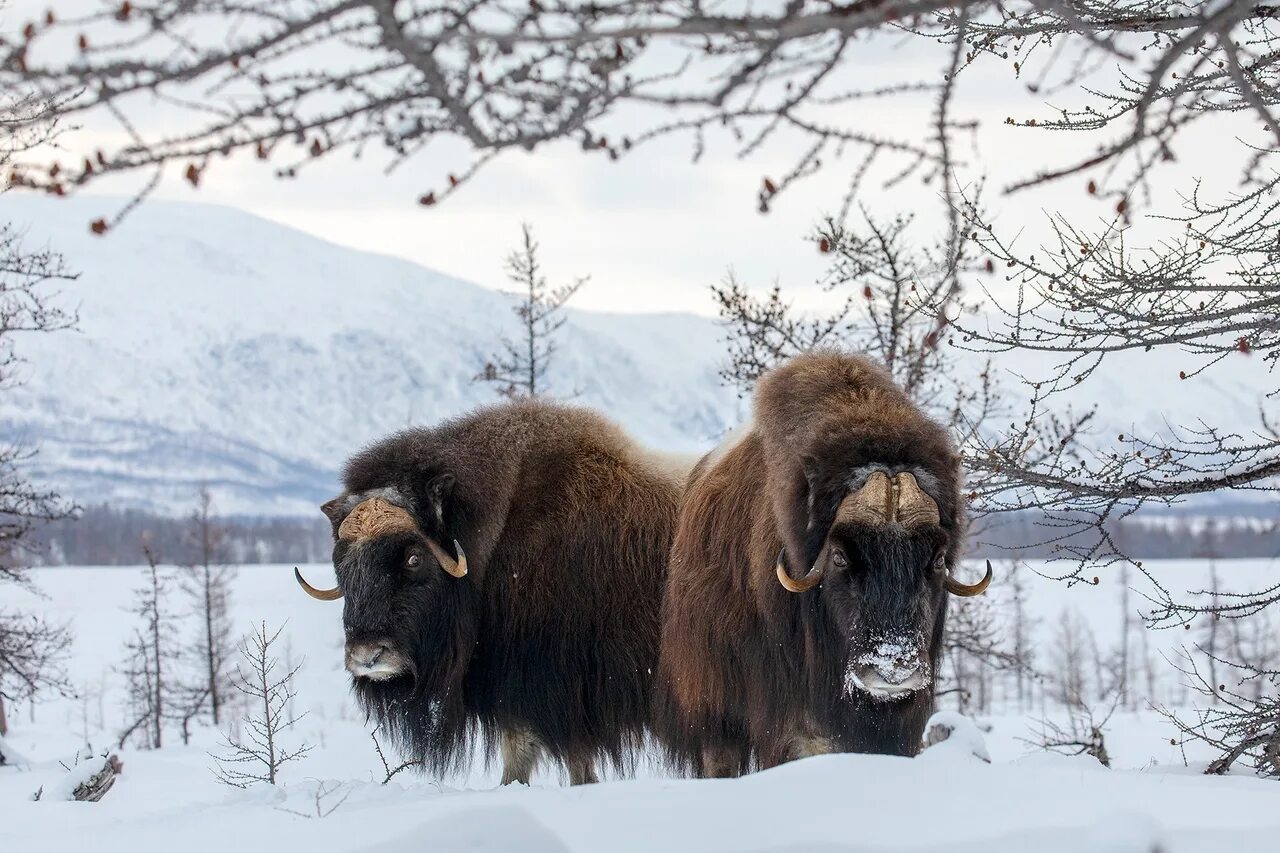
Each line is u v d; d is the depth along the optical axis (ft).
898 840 25.54
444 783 49.75
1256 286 31.17
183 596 343.46
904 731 36.42
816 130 16.94
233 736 84.38
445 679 46.21
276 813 35.50
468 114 15.43
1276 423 39.27
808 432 37.24
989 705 202.28
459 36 14.43
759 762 39.27
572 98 16.03
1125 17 23.07
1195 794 28.50
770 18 14.58
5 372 83.66
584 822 27.89
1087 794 28.19
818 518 35.58
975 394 66.39
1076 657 261.03
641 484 48.62
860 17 14.84
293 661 206.08
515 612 47.50
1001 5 17.57
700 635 41.01
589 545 47.39
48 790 55.83
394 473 46.39
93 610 334.24
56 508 87.61
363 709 48.85
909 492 34.65
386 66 15.79
